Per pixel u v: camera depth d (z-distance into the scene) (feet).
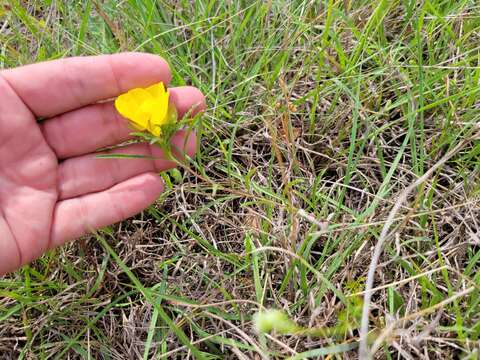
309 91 0.88
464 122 0.78
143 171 0.72
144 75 0.70
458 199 0.76
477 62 0.88
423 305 0.63
